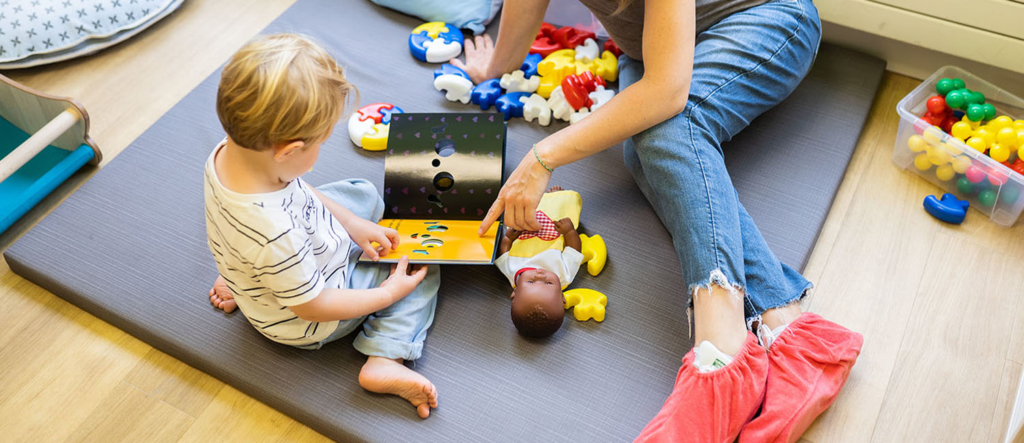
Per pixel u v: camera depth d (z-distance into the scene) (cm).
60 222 150
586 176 156
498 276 141
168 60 187
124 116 175
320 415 122
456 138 142
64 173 158
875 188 157
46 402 129
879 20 168
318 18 191
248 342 132
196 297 138
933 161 153
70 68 185
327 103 100
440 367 128
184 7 200
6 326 139
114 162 161
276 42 100
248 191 104
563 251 137
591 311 132
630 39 150
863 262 145
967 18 159
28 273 144
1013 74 171
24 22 178
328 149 162
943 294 140
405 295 127
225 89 97
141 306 137
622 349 130
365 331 128
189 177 159
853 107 167
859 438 122
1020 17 154
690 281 122
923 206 154
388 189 141
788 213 147
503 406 123
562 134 130
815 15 154
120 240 147
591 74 163
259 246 105
